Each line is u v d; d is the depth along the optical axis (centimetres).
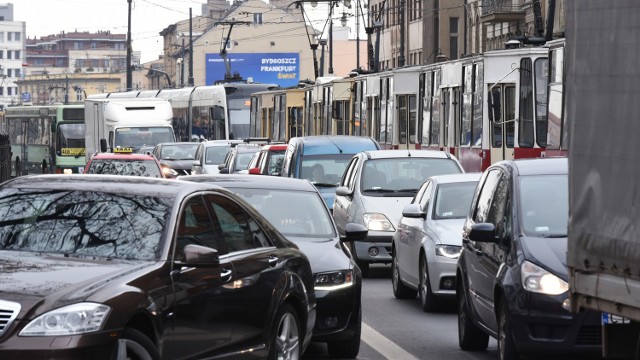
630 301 1459
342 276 2338
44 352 1395
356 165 4203
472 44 14050
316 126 9900
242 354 1770
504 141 5825
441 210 3253
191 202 1748
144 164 5419
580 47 1578
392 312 3162
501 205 2306
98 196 1739
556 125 5181
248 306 1792
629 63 1477
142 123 9681
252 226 1917
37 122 12150
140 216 1688
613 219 1500
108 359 1431
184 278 1630
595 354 2052
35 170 12206
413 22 16738
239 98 11706
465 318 2466
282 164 5506
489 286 2233
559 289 2006
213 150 8238
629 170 1469
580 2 1578
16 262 1571
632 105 1468
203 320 1662
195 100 12000
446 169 4131
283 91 10606
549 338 2016
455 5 15300
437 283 3075
